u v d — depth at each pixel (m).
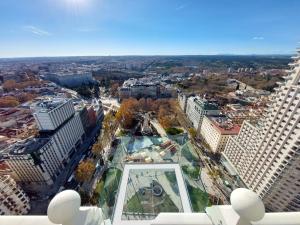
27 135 115.62
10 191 67.00
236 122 118.88
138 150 59.50
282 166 60.06
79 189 85.56
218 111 128.38
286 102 58.34
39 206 80.12
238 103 191.25
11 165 83.00
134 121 152.12
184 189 35.78
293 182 58.88
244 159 82.69
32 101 185.00
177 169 39.88
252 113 138.75
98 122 167.38
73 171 102.56
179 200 33.53
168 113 169.88
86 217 7.59
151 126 145.88
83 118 136.88
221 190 82.31
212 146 112.50
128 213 30.38
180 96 194.50
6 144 109.38
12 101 186.62
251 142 80.12
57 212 7.04
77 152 121.94
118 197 33.44
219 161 103.25
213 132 111.56
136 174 38.34
